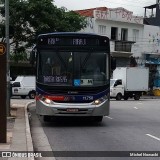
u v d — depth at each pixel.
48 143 12.75
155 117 22.06
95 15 49.94
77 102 16.45
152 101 40.59
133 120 20.11
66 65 16.62
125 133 15.06
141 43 54.19
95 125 17.56
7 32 18.73
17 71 43.72
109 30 51.22
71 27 23.34
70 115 16.44
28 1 22.14
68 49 16.73
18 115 19.83
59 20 22.91
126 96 42.78
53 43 16.73
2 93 11.61
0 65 11.66
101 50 16.89
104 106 16.61
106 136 14.24
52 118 19.98
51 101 16.42
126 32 53.00
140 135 14.57
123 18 52.47
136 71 42.84
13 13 21.95
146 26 54.72
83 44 16.78
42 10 22.12
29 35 22.88
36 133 15.01
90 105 16.45
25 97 39.62
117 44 51.66
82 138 13.77
